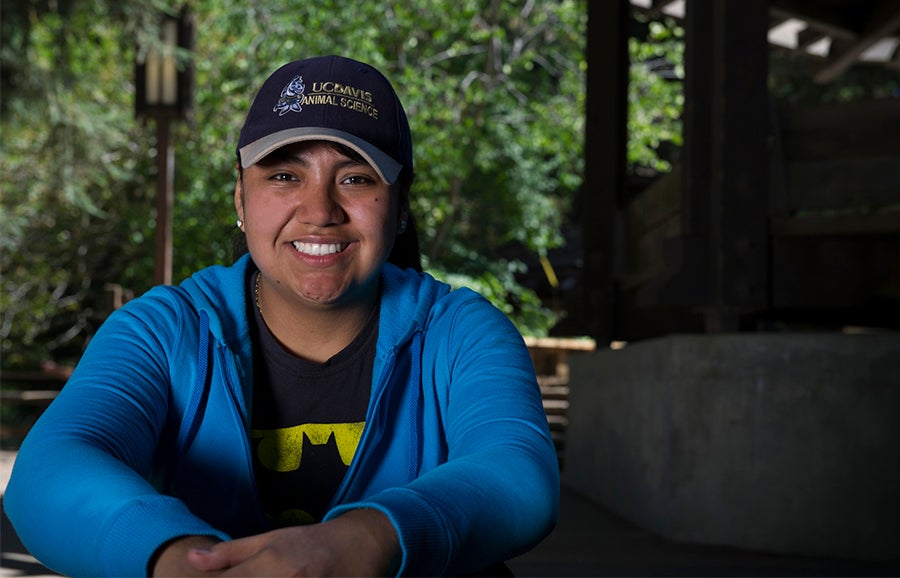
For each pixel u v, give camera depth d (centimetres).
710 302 565
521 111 1845
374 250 155
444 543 122
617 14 829
